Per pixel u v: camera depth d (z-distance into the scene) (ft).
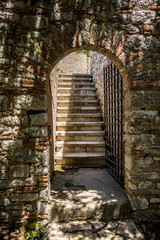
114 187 10.02
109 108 12.96
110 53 8.20
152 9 8.11
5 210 7.79
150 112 8.33
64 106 17.87
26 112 7.87
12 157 7.81
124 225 7.77
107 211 8.11
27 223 7.79
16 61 7.70
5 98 7.73
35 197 7.83
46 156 7.92
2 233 7.38
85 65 32.27
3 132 7.76
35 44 7.52
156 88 8.32
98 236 7.10
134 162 8.30
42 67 7.86
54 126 14.23
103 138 15.29
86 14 7.91
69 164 13.97
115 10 8.04
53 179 11.28
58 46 7.89
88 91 19.56
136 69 8.23
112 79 12.44
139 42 8.16
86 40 7.97
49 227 7.52
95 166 14.07
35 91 7.84
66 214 7.93
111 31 8.06
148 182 8.34
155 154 8.35
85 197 8.75
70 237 7.02
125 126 9.11
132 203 8.27
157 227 7.96
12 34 7.60
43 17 7.70
